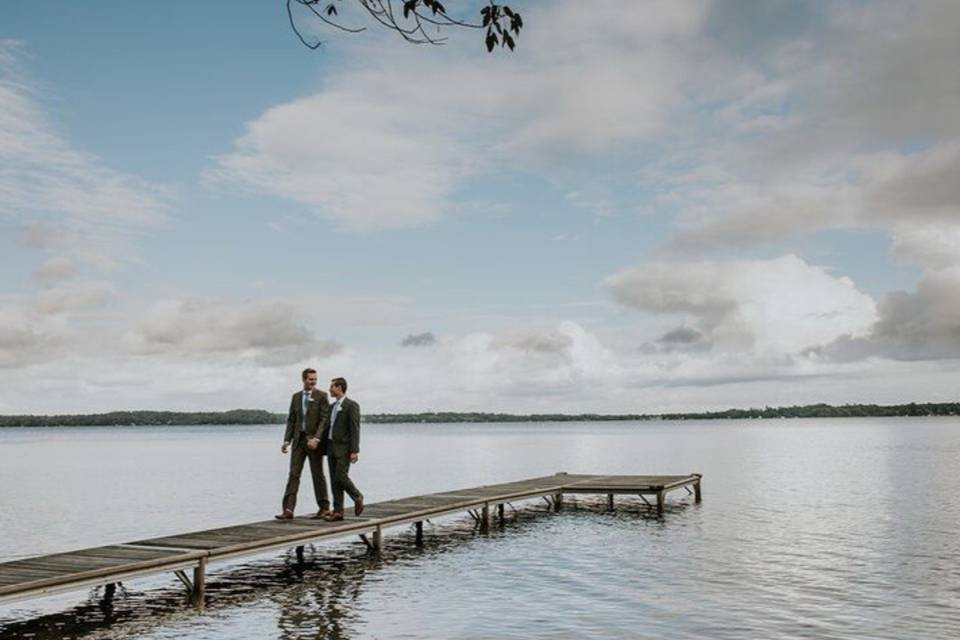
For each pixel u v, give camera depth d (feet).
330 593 44.52
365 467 184.03
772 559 55.16
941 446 253.24
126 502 102.99
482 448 315.17
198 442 460.14
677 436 462.19
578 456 227.61
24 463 211.61
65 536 72.28
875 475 134.00
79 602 42.37
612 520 77.00
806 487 112.37
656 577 49.01
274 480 143.54
